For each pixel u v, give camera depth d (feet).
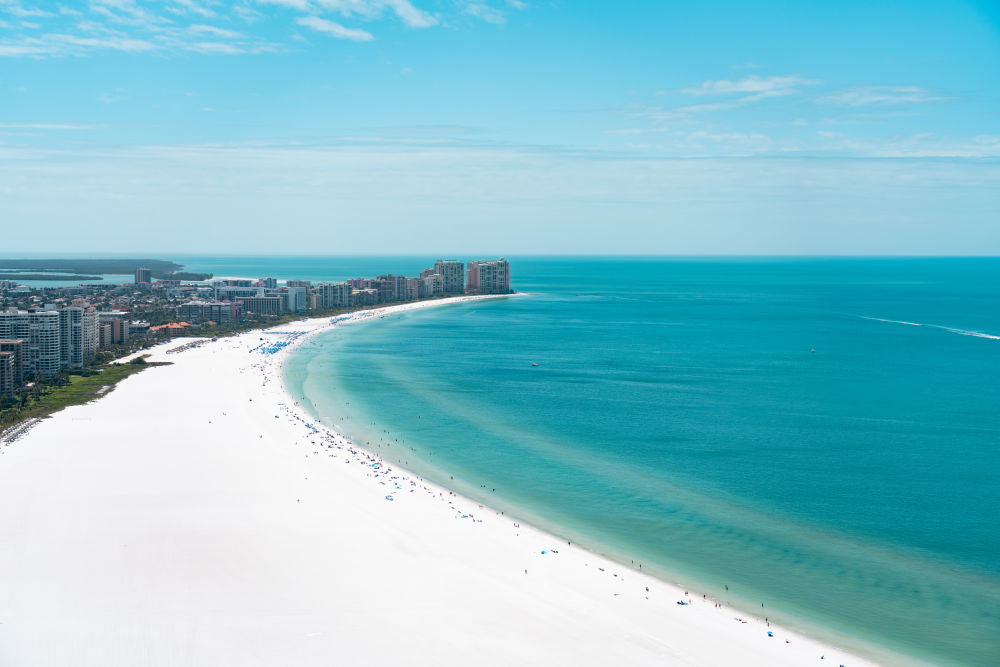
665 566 474.08
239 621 400.47
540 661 369.09
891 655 378.94
